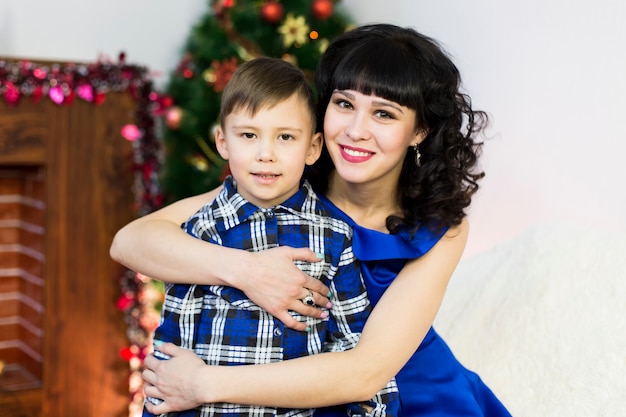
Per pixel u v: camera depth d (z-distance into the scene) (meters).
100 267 3.13
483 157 2.64
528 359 1.75
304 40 2.82
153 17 3.35
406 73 1.39
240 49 2.95
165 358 1.38
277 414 1.33
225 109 1.38
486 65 2.63
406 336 1.35
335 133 1.41
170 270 1.39
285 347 1.35
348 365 1.29
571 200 2.34
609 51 2.21
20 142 2.96
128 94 3.12
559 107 2.37
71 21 3.20
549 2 2.40
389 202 1.53
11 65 2.90
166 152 3.20
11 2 3.09
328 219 1.44
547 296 1.87
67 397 3.11
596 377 1.62
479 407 1.56
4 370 3.26
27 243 3.25
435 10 2.85
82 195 3.09
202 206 1.56
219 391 1.26
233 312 1.36
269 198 1.38
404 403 1.54
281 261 1.34
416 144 1.48
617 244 1.91
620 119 2.18
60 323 3.08
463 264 2.21
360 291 1.43
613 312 1.75
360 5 3.22
